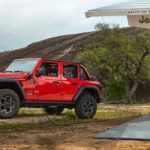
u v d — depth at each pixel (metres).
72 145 9.36
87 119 15.70
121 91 43.19
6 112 13.90
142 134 10.32
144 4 9.67
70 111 17.73
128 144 9.41
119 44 41.19
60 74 15.23
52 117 15.45
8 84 14.02
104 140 10.07
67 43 111.88
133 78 41.38
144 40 41.03
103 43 42.16
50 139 10.32
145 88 45.88
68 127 12.89
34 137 10.66
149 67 41.44
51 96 14.93
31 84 14.41
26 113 16.78
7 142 9.84
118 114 18.38
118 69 41.28
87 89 15.98
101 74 42.88
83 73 16.02
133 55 40.69
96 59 41.03
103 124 13.71
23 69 14.80
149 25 9.80
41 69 14.80
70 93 15.43
